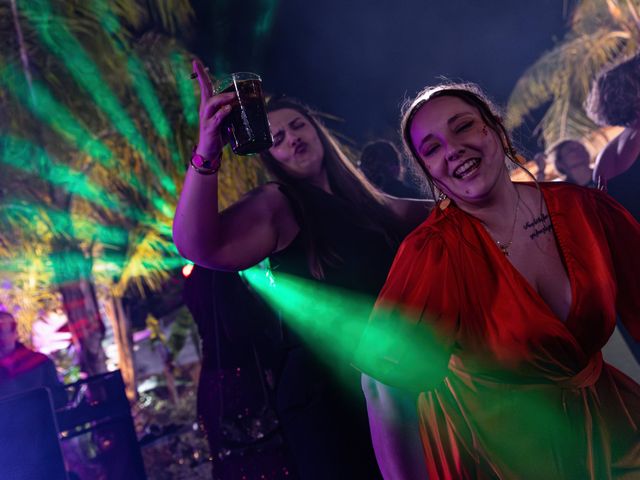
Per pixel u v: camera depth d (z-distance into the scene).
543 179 5.20
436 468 1.79
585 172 4.84
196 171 1.99
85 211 6.36
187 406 7.89
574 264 1.67
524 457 1.68
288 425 2.45
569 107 7.96
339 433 2.36
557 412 1.66
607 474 1.69
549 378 1.65
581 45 7.79
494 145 1.69
